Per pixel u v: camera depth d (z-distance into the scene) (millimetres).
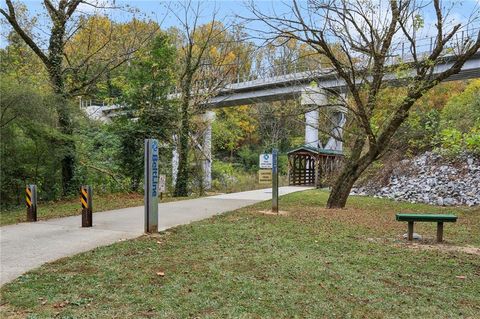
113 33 20359
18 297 4566
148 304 4402
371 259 6695
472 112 19719
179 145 21500
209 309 4305
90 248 7047
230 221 10297
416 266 6375
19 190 15516
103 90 21703
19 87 13875
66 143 16562
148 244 7344
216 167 30453
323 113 15562
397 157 23234
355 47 12664
